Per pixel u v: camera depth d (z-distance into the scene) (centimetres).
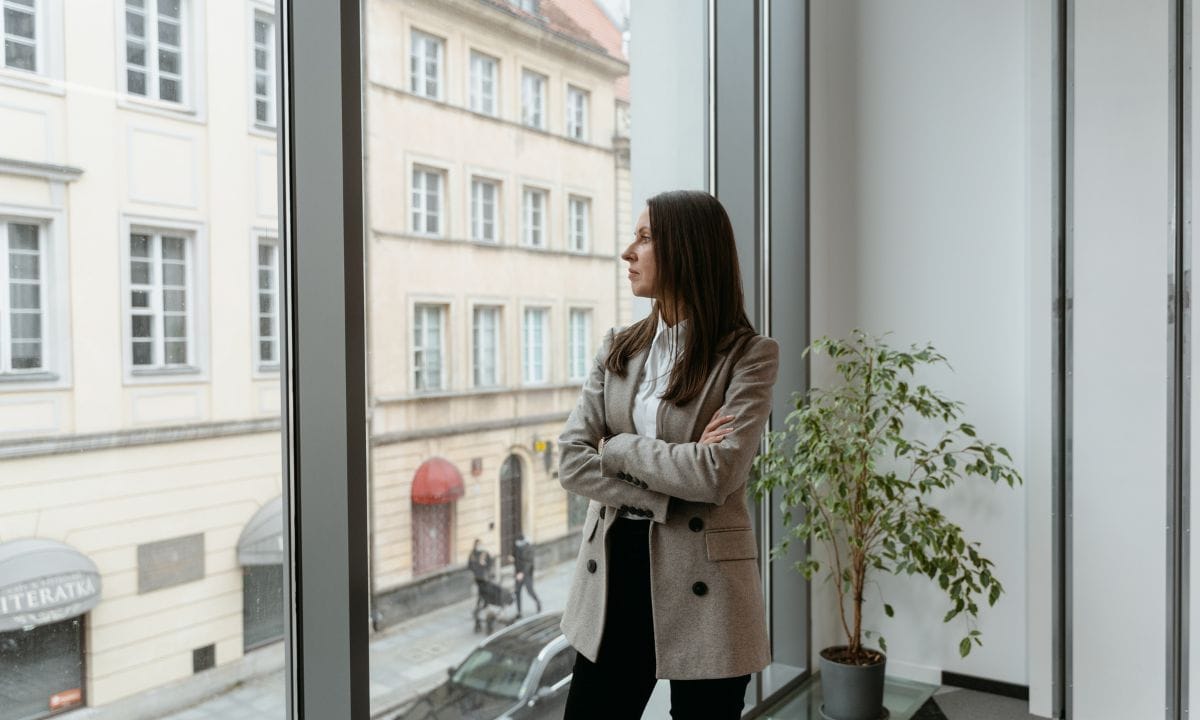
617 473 162
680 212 168
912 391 327
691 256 167
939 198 323
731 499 165
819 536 289
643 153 302
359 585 163
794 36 318
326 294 160
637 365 174
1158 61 279
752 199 296
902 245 330
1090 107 289
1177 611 281
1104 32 286
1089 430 292
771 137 323
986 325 316
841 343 292
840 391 329
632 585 164
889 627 335
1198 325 277
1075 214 292
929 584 326
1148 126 281
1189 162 277
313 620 166
